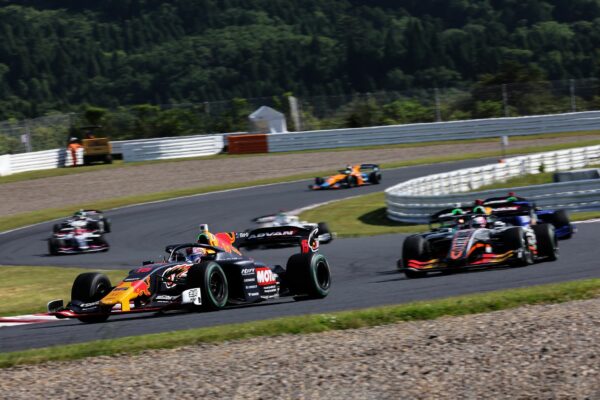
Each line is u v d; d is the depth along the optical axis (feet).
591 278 146.92
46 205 448.65
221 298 137.80
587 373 81.20
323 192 420.36
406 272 175.22
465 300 124.47
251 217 355.36
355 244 260.62
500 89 652.48
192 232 327.67
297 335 111.24
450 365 87.56
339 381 85.20
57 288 208.54
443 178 372.58
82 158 591.78
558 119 582.35
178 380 90.48
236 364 95.61
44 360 106.42
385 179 450.71
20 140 621.72
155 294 135.85
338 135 598.34
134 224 360.28
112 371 97.35
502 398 76.43
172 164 574.56
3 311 172.65
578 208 283.79
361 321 115.75
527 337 97.04
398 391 80.59
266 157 580.71
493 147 549.13
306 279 147.54
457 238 171.22
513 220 195.11
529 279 152.76
